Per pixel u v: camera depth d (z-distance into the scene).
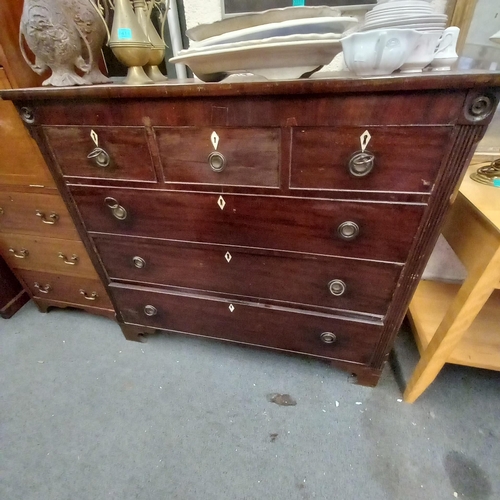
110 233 1.00
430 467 0.91
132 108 0.74
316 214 0.77
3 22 0.85
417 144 0.63
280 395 1.12
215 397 1.12
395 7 0.66
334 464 0.93
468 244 0.79
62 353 1.31
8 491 0.90
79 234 1.04
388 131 0.63
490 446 0.95
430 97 0.58
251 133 0.70
